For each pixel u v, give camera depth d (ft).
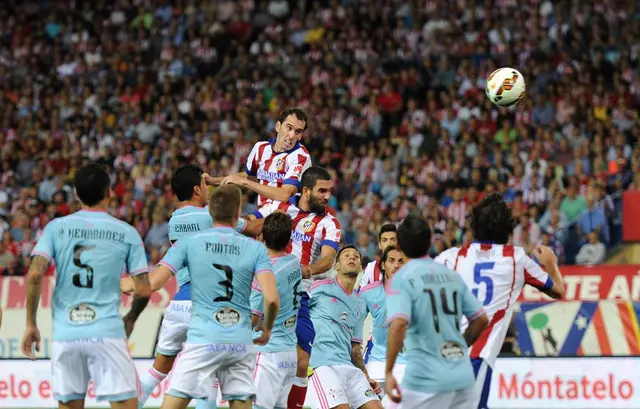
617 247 189.16
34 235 225.56
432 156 245.45
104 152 254.88
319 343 111.04
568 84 260.62
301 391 112.16
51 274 169.07
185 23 310.04
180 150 252.42
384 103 265.54
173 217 100.78
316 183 109.19
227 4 314.14
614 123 249.34
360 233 204.85
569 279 163.43
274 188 106.52
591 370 137.59
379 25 297.33
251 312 95.61
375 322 114.93
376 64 282.77
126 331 88.12
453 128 253.44
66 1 325.21
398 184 238.68
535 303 156.35
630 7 285.43
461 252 91.66
